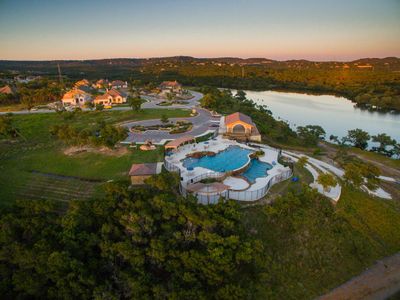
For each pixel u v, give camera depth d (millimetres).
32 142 87250
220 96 168000
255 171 67062
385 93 198500
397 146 96500
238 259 38906
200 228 43750
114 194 48219
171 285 36875
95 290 35125
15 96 156125
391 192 69438
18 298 35469
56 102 156875
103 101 152875
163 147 79125
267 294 40688
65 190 57406
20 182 61031
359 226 53125
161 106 146250
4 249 38156
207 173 62500
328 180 57531
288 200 49688
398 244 52375
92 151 77125
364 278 45312
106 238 40594
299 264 45062
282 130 109812
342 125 142250
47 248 38156
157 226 43656
